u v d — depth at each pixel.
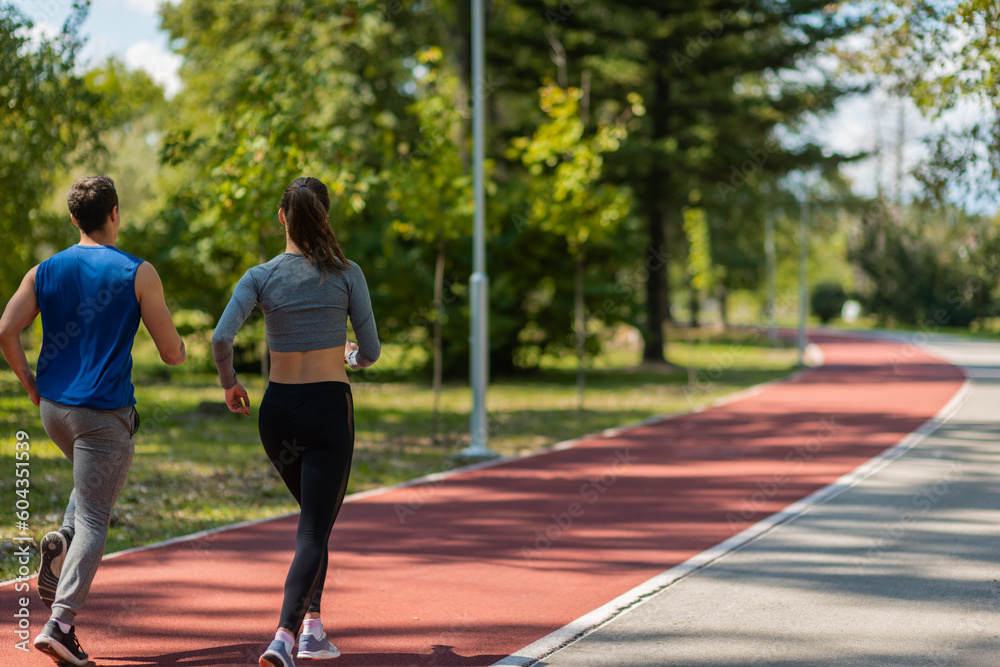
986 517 9.51
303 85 12.63
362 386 27.66
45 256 19.50
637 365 37.16
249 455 13.44
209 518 9.27
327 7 17.14
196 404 19.91
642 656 5.37
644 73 33.34
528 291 29.73
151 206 26.30
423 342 28.80
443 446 15.47
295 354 4.90
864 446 15.14
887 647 5.55
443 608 6.36
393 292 26.92
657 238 36.12
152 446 13.91
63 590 4.78
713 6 31.03
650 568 7.50
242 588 6.70
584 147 20.34
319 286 4.91
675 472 12.64
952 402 22.62
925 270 71.12
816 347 54.25
